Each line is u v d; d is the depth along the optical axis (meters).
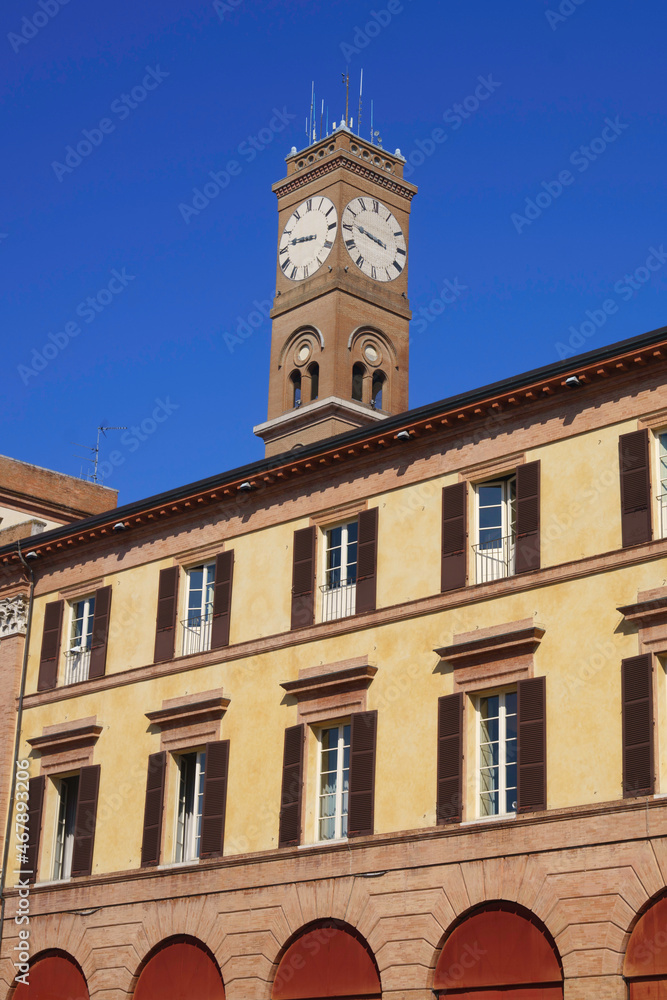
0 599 49.75
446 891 34.78
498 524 37.53
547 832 33.25
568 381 35.69
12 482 59.22
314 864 37.72
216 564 43.47
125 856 42.59
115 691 44.94
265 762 39.97
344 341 69.12
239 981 38.41
